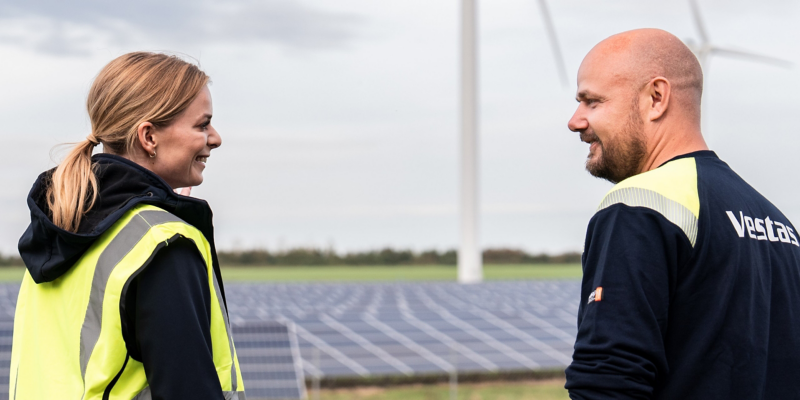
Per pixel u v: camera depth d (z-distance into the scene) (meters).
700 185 3.12
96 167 3.18
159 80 3.31
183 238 3.07
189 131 3.37
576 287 35.94
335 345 21.11
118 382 3.03
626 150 3.37
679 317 3.00
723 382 2.94
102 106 3.28
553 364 20.16
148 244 2.99
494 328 23.98
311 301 30.05
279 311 26.33
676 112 3.32
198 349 2.97
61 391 3.06
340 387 21.38
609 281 2.97
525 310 27.47
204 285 3.12
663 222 2.98
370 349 20.86
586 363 2.95
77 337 3.05
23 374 3.22
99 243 3.07
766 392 3.04
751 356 2.97
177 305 2.96
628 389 2.84
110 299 2.96
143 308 2.95
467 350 21.17
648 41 3.35
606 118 3.37
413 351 20.91
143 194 3.14
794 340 3.13
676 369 2.98
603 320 2.93
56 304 3.18
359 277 61.22
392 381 21.73
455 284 36.41
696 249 2.98
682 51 3.36
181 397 2.91
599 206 3.21
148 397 3.07
